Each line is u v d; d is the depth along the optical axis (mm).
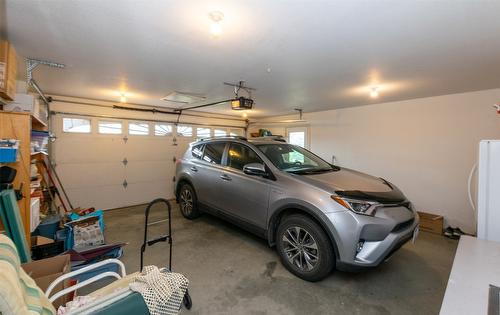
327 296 2094
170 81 3424
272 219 2646
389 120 4699
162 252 2920
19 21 1785
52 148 4434
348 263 2053
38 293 967
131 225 3959
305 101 4727
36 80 3404
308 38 2033
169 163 6059
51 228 3047
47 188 3854
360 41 2082
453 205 3953
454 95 3924
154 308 949
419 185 4320
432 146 4168
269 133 6812
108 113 5078
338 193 2205
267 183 2719
